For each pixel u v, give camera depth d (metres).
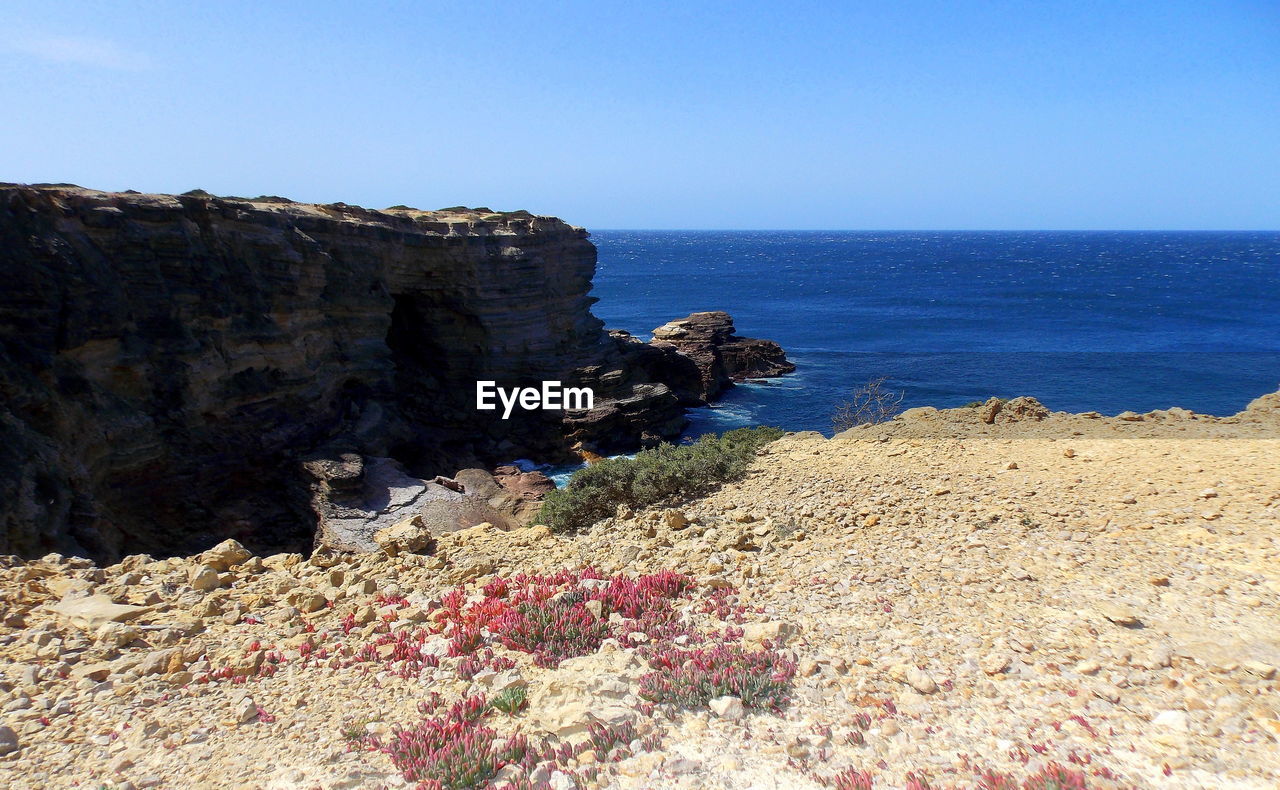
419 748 6.84
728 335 82.69
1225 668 6.77
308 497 37.03
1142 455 14.73
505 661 8.57
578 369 57.75
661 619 9.42
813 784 5.99
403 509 37.44
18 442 25.88
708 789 6.02
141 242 33.56
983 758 6.04
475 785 6.36
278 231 40.56
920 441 18.17
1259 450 14.12
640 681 7.86
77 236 31.19
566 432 53.47
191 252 35.44
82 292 30.45
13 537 23.92
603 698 7.50
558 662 8.52
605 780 6.21
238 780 6.57
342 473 37.09
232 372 37.44
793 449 19.53
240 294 38.22
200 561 12.27
